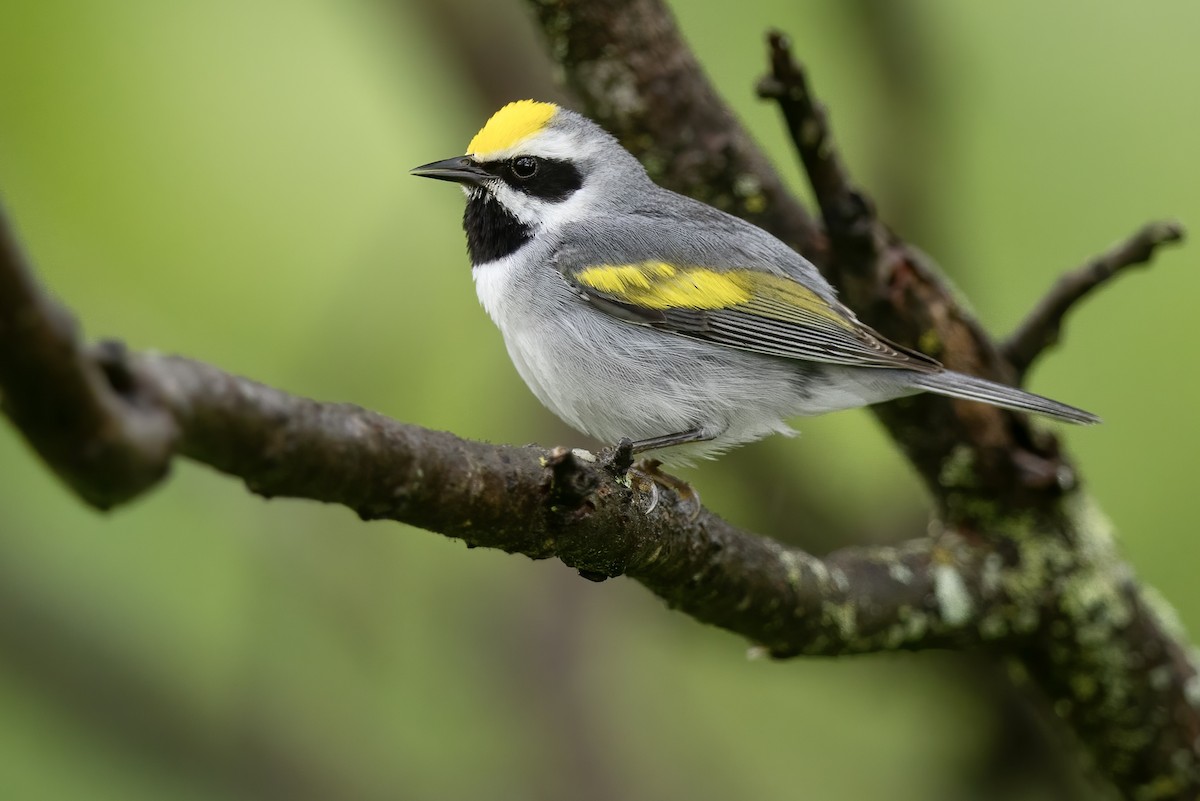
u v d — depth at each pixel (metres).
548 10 8.65
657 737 12.91
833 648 8.08
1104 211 12.65
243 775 11.54
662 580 7.03
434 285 12.71
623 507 6.36
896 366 8.69
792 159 12.78
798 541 12.18
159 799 11.52
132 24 12.74
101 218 12.64
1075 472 9.01
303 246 12.80
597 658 12.34
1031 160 12.73
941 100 11.60
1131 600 9.00
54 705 11.36
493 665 12.25
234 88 12.88
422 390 12.71
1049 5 12.68
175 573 12.43
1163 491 12.23
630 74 8.78
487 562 12.60
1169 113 12.61
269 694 11.82
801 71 7.75
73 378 3.62
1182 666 9.23
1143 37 12.66
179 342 12.59
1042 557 8.87
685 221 9.85
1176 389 12.41
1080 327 12.62
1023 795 11.26
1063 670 9.08
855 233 8.44
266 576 11.98
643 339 9.45
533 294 9.63
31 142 12.54
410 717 12.27
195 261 12.72
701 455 9.73
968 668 10.99
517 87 11.35
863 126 12.37
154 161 12.73
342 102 12.95
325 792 11.61
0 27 12.42
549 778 11.86
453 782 11.93
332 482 5.03
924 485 9.29
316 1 12.93
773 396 9.47
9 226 3.41
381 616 12.18
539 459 5.88
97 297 12.59
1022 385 9.31
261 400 4.61
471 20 11.23
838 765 13.00
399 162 12.90
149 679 11.65
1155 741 9.19
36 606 11.55
